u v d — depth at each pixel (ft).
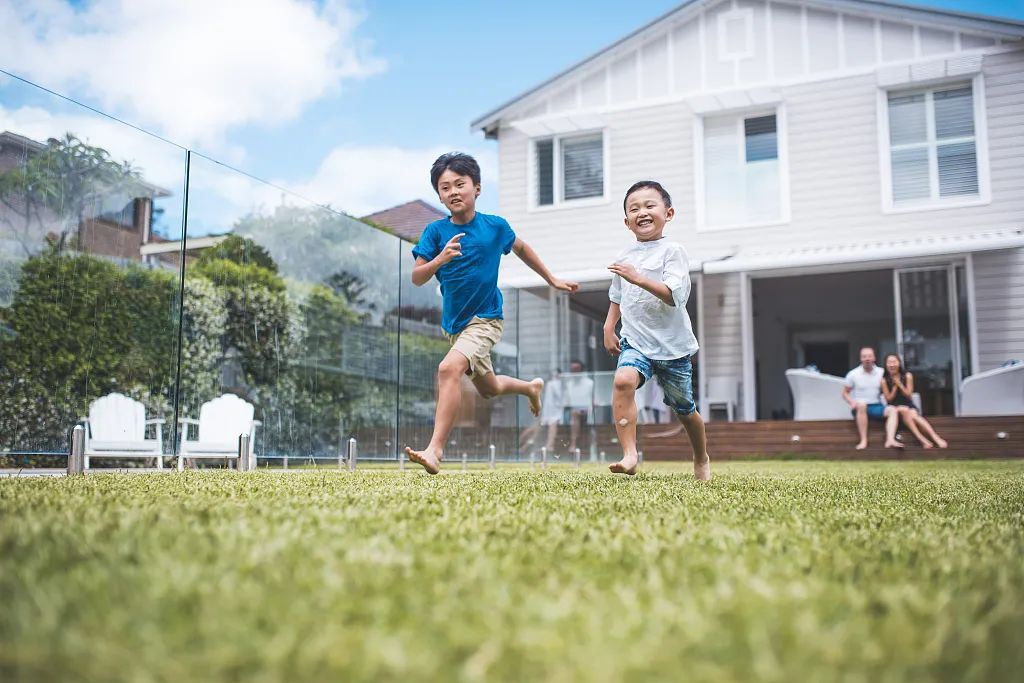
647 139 43.52
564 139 45.29
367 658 2.40
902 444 32.83
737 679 2.27
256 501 7.19
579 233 44.29
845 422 33.76
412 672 2.31
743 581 3.53
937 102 39.45
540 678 2.29
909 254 35.63
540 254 44.78
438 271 13.34
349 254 22.03
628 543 4.75
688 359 13.44
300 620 2.77
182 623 2.70
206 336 18.37
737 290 40.98
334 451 21.03
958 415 36.55
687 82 43.11
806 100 41.09
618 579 3.62
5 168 14.33
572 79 44.91
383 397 22.43
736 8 42.55
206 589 3.13
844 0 40.40
